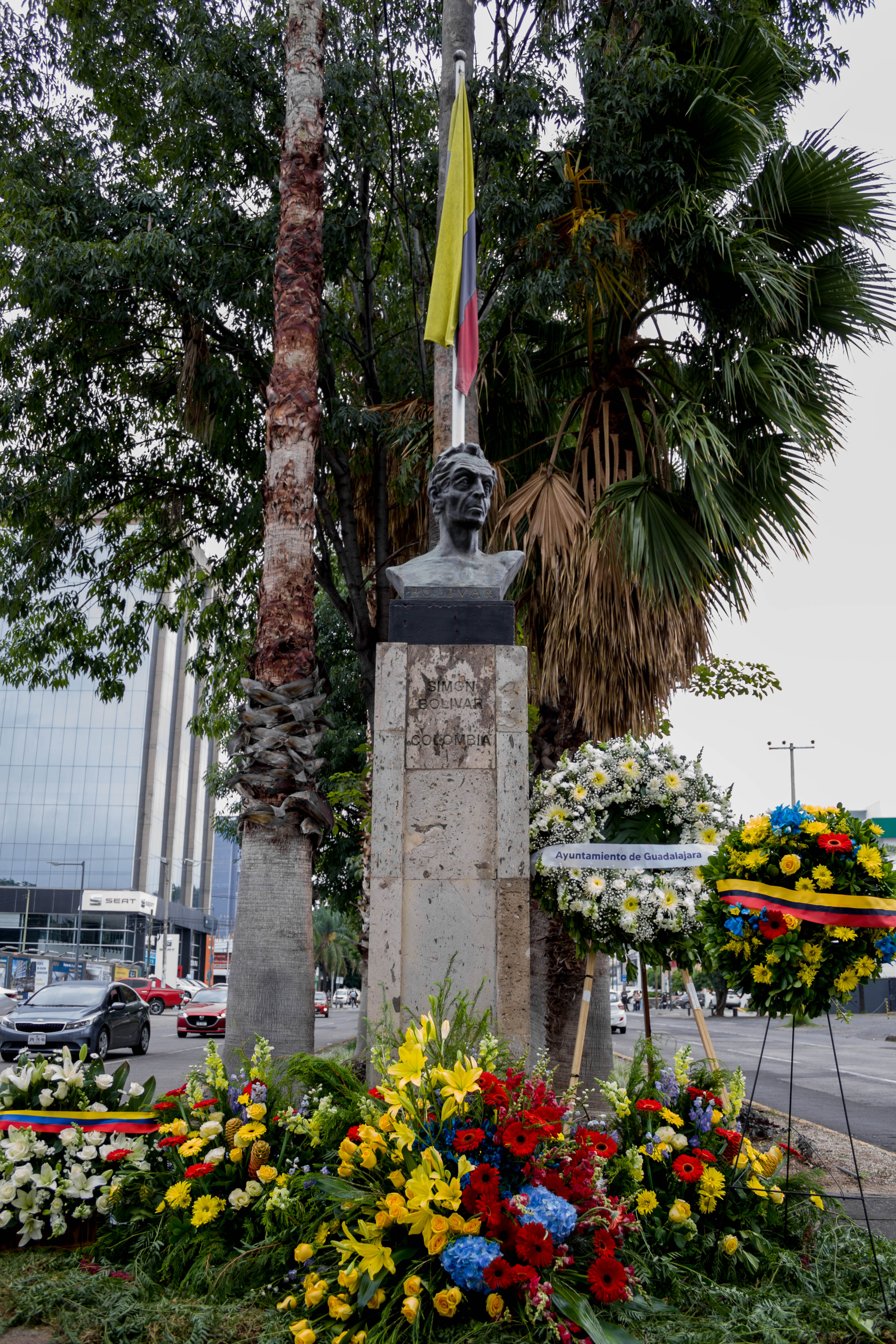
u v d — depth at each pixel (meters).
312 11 8.01
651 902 5.12
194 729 13.37
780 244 9.09
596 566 7.85
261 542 11.48
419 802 5.38
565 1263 3.55
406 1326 3.41
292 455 7.14
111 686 12.45
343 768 17.31
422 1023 4.15
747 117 8.40
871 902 4.15
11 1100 5.03
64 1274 4.38
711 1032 29.78
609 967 7.96
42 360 10.59
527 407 10.30
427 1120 3.80
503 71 10.26
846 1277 4.21
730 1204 4.50
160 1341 3.70
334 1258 3.93
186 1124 4.77
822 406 8.63
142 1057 18.05
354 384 11.73
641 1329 3.63
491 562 5.86
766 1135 7.86
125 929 66.19
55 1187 4.73
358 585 10.78
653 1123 4.61
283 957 6.22
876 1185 6.71
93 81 11.35
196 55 10.25
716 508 7.61
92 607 41.53
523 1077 4.00
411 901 5.26
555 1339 3.35
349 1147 3.88
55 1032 15.80
